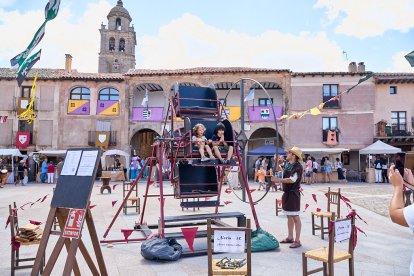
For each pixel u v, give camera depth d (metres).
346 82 28.09
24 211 11.25
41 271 5.00
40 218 9.93
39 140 28.34
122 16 56.66
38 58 5.26
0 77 28.19
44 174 25.48
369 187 21.02
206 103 8.54
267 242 6.58
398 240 7.48
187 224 8.85
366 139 27.66
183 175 8.33
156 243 6.10
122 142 28.52
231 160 7.55
